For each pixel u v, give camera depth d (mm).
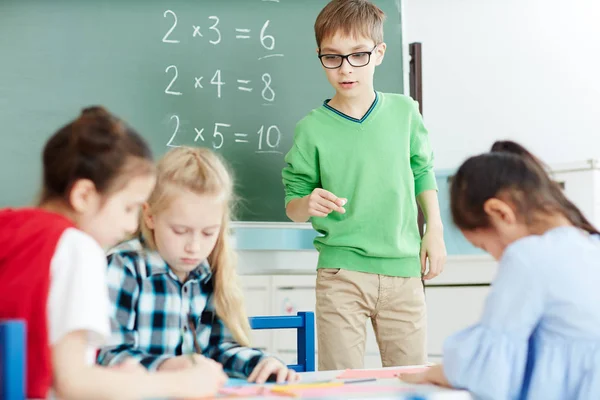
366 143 1953
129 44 2246
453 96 3258
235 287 1342
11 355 736
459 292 2646
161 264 1283
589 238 1131
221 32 2357
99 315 844
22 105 2133
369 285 1905
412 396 878
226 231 1336
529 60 3256
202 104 2320
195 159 1254
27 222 884
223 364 1232
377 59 2016
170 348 1271
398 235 1938
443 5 3268
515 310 1023
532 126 3242
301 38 2455
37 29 2156
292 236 2400
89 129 932
